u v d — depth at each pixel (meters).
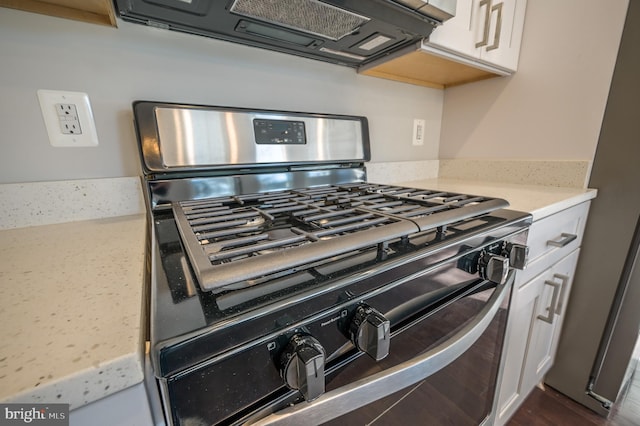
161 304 0.30
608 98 0.94
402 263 0.42
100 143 0.69
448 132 1.43
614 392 1.05
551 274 0.91
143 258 0.44
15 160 0.61
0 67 0.57
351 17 0.68
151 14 0.63
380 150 1.24
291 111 0.90
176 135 0.68
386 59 0.95
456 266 0.51
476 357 0.64
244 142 0.78
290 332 0.32
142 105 0.65
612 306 1.02
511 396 0.93
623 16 0.87
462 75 1.20
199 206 0.65
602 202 0.99
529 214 0.67
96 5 0.59
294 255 0.35
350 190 0.87
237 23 0.68
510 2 1.02
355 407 0.38
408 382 0.43
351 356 0.38
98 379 0.22
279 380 0.32
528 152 1.16
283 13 0.65
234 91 0.83
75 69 0.64
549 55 1.05
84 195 0.67
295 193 0.82
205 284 0.30
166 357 0.25
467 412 0.67
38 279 0.36
